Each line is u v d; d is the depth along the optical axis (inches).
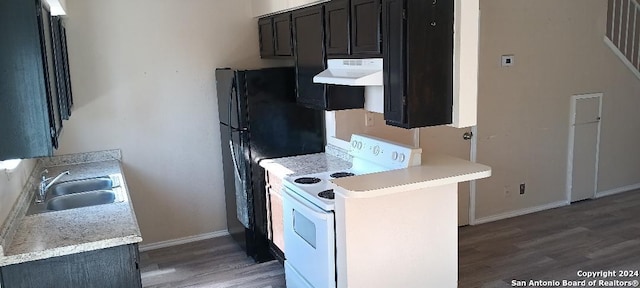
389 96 106.3
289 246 132.5
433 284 120.0
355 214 107.2
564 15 194.1
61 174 133.1
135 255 91.3
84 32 153.7
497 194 193.8
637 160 227.6
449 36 102.7
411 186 103.6
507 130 191.2
